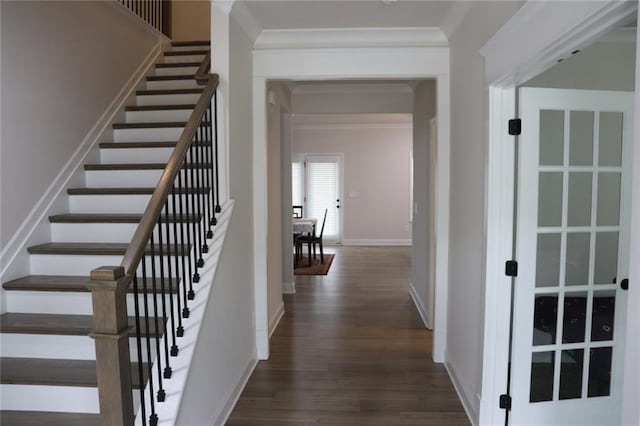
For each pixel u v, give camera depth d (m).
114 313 1.46
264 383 3.04
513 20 1.82
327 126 9.44
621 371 2.29
